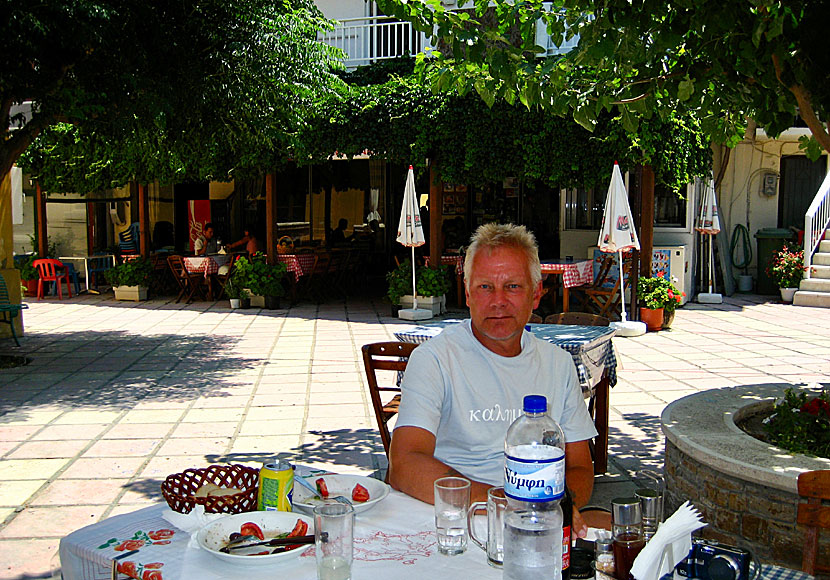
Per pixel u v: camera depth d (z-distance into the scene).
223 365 9.67
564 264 12.80
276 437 6.64
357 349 10.68
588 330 5.60
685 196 15.02
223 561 2.21
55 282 17.52
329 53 12.23
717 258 16.30
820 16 3.76
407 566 2.21
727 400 5.13
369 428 6.91
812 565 2.63
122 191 19.81
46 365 9.74
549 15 5.05
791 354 10.23
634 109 4.90
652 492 2.41
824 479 2.60
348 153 13.70
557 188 16.89
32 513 4.99
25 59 8.73
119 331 12.31
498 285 3.01
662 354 10.28
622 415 7.36
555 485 2.04
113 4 9.06
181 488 2.70
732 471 4.02
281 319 13.52
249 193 19.48
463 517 2.31
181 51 9.87
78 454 6.18
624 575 2.18
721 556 2.17
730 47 4.35
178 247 19.44
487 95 5.03
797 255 15.60
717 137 5.57
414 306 13.30
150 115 9.61
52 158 16.06
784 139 16.31
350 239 19.42
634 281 12.39
